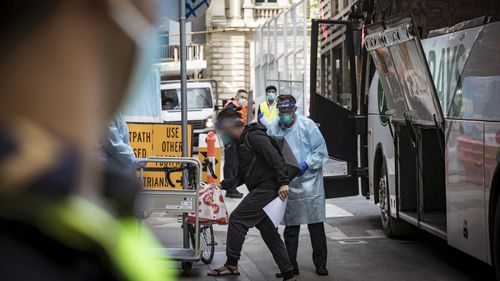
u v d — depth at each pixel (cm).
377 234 1812
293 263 1348
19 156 97
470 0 1511
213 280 1284
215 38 8769
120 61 111
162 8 117
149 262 114
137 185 135
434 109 1351
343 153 1880
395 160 1662
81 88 106
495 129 1125
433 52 1423
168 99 4994
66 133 104
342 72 1873
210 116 5044
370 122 1858
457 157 1284
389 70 1538
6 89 101
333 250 1622
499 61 1103
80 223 100
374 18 1778
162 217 1911
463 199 1262
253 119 4325
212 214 1296
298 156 1323
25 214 96
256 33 5266
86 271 100
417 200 1541
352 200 2414
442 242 1695
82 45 106
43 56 103
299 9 3484
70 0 105
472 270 1407
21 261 94
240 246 1284
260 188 1240
